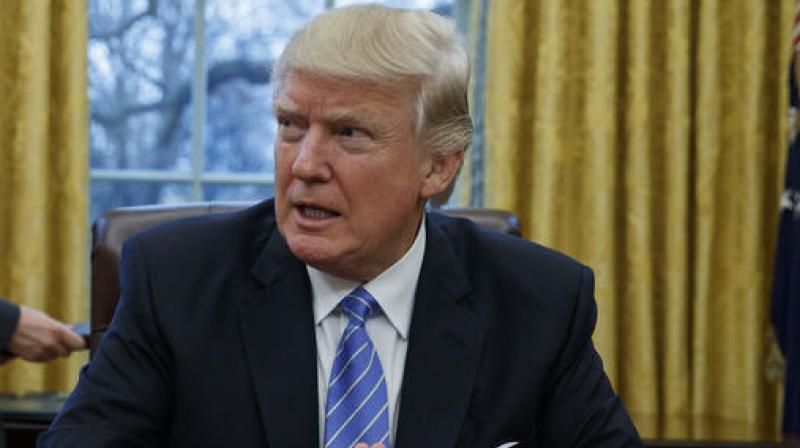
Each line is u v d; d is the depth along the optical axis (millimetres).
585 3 3695
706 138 3719
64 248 3645
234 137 4031
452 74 1209
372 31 1163
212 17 3988
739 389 3762
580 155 3727
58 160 3652
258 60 4016
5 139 3605
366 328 1323
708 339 3791
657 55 3771
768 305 3789
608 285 3697
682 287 3744
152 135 3992
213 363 1268
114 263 1821
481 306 1362
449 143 1238
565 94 3719
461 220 1479
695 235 3777
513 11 3684
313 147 1161
